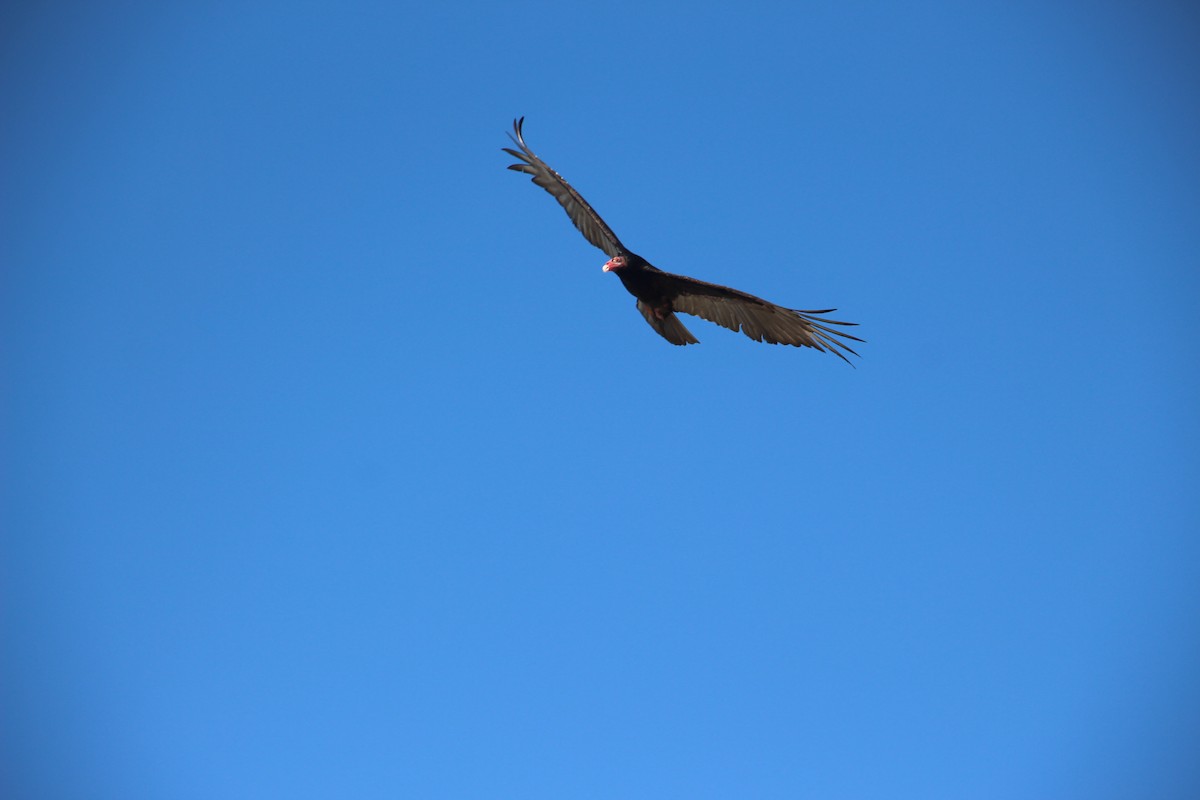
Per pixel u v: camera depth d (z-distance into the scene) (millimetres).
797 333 12984
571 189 12914
